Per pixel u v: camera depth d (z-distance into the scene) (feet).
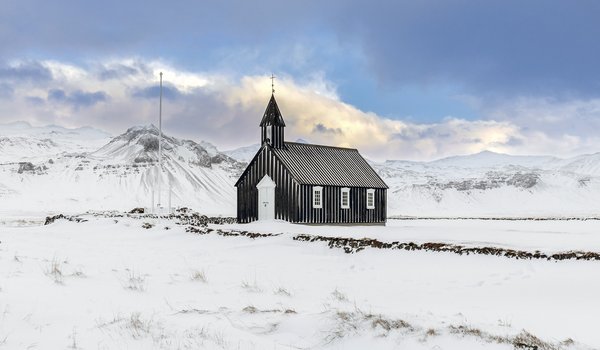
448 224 206.69
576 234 121.49
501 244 94.43
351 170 179.11
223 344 35.37
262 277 73.20
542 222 236.43
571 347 37.01
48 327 36.83
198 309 46.88
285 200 161.17
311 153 175.63
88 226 158.10
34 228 165.37
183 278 67.36
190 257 95.30
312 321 41.88
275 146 168.04
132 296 51.11
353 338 38.63
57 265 66.64
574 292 61.36
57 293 47.88
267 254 98.78
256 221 164.35
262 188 167.63
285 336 39.63
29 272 58.75
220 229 134.72
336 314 42.98
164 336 36.27
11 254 79.71
